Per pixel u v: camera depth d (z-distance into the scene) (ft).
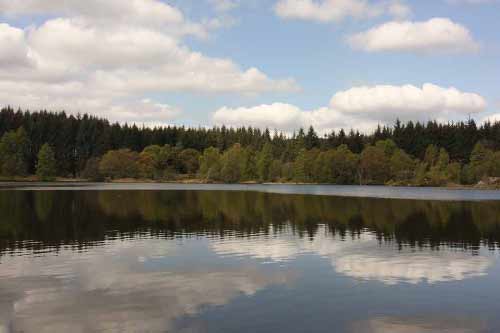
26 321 54.49
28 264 83.30
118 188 376.07
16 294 64.69
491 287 68.80
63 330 51.88
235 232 125.18
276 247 101.45
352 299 62.85
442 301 62.18
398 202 230.27
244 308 58.90
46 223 141.38
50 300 62.03
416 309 58.95
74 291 66.18
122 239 111.96
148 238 113.91
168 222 146.51
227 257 90.27
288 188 409.28
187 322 54.03
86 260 86.94
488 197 272.51
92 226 135.95
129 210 183.93
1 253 93.40
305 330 51.80
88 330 51.83
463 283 71.10
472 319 55.52
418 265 83.30
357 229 131.03
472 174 449.89
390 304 60.80
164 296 63.82
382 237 116.06
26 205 197.47
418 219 155.94
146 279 72.95
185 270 79.15
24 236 116.06
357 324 53.67
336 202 230.89
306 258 89.45
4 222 142.61
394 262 85.81
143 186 435.12
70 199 235.40
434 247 101.96
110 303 60.75
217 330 51.60
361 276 75.25
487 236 117.80
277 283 70.74
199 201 234.17
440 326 53.36
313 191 350.43
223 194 299.17
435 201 237.45
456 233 123.24
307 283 70.69
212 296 63.87
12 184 458.09
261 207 201.05
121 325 53.21
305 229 130.93
